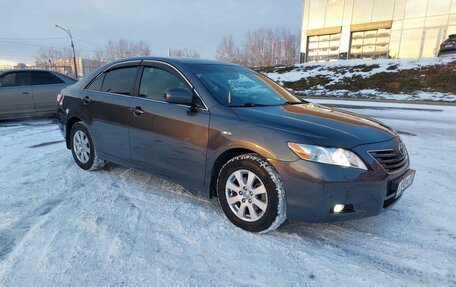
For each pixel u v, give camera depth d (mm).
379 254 2658
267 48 59281
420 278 2359
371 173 2643
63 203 3443
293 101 3871
